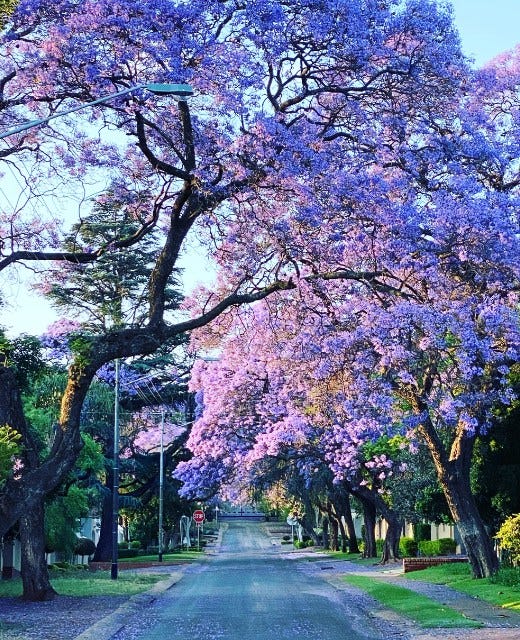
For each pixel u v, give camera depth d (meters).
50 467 17.88
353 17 19.33
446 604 22.20
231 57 18.47
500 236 21.58
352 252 21.92
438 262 21.95
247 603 25.67
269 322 23.81
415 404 26.20
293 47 19.70
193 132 19.39
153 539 86.56
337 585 32.53
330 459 41.31
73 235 24.36
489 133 24.38
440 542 50.53
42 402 41.47
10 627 19.95
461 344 22.77
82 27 17.95
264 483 54.22
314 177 19.55
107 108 19.30
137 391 50.31
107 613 23.33
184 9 18.08
